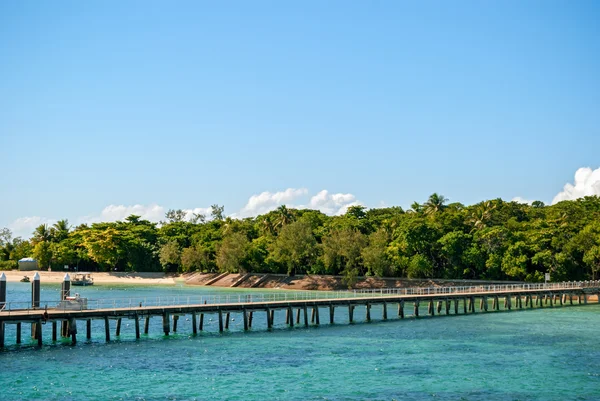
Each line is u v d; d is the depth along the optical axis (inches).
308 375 2084.2
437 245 5669.3
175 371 2127.2
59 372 2080.5
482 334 3016.7
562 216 5841.5
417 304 3801.7
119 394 1833.2
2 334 2401.6
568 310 4284.0
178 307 2874.0
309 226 6609.3
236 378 2036.2
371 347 2618.1
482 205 6466.5
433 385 1968.5
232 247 6781.5
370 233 6747.1
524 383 2001.7
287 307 3221.0
